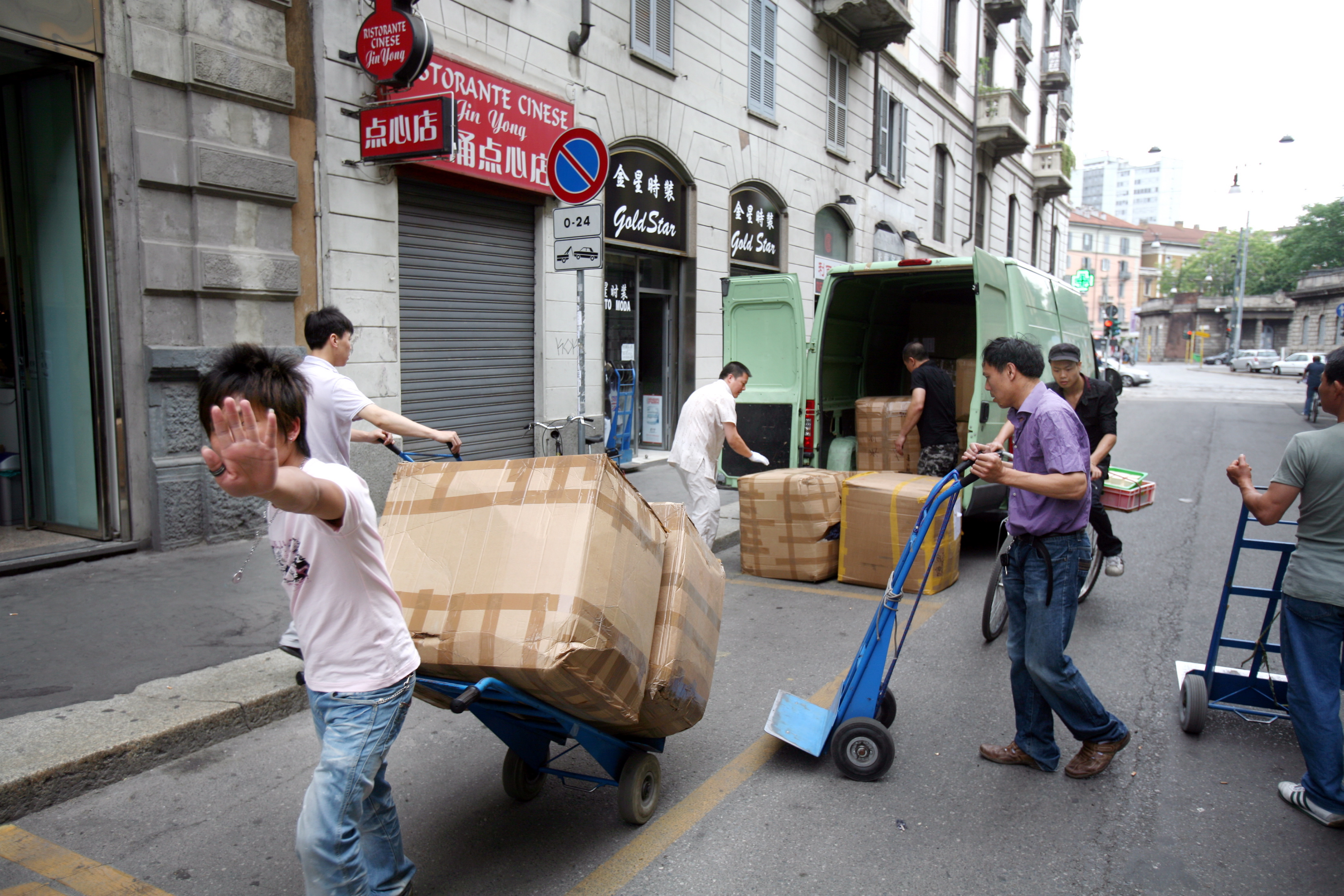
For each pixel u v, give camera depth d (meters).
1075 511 3.23
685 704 2.88
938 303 8.91
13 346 6.26
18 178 6.05
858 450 7.31
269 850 2.88
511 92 8.28
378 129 6.82
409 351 7.83
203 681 3.93
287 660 4.20
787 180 13.88
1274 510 3.09
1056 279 8.62
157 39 5.72
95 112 5.55
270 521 2.08
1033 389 3.41
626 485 2.70
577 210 6.35
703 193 11.71
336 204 6.88
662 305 11.61
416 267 7.84
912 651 4.85
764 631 5.21
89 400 5.93
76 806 3.14
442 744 3.72
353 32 6.92
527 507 2.55
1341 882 2.73
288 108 6.50
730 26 12.09
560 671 2.27
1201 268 91.19
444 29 7.66
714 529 6.35
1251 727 3.88
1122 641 5.03
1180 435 16.55
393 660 2.08
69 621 4.62
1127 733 3.38
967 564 6.86
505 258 8.80
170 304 5.95
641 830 3.02
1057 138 33.06
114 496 5.88
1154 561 6.95
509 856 2.85
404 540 2.67
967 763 3.53
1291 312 69.25
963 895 2.64
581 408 6.58
